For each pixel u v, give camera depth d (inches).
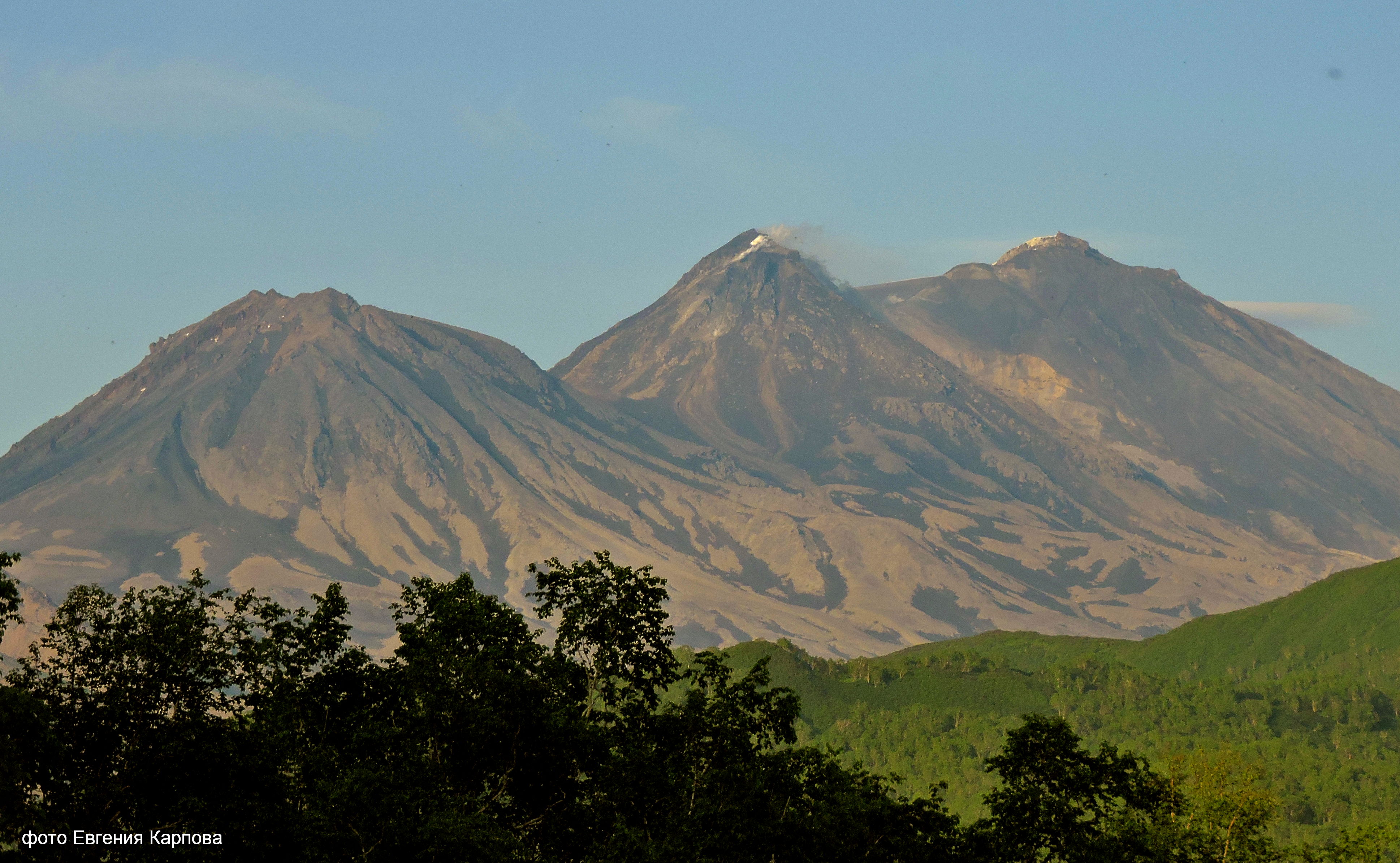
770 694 6063.0
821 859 5265.8
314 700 5733.3
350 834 4822.8
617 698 6063.0
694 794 5565.9
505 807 5580.7
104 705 4975.4
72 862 4662.9
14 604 4862.2
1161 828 6402.6
